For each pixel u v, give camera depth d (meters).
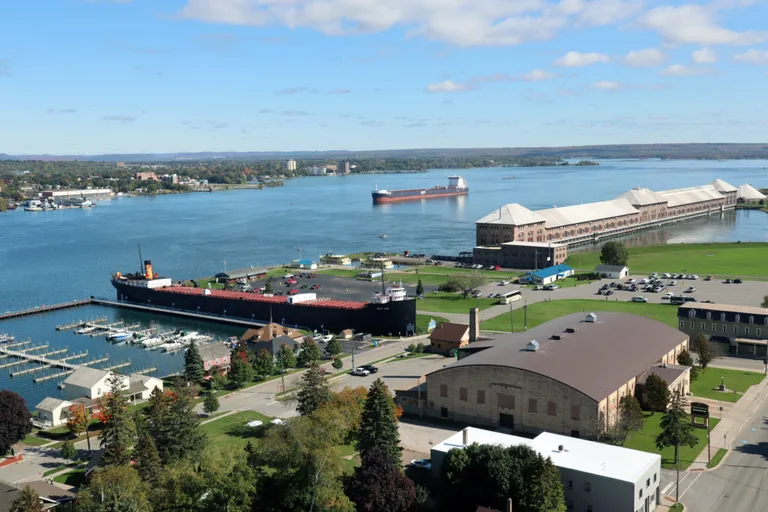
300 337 188.62
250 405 135.88
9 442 112.94
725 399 126.50
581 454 90.00
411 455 105.38
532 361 115.38
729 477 93.75
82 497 83.88
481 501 84.19
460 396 119.56
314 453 83.06
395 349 177.62
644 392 119.75
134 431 109.38
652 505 86.19
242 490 79.06
